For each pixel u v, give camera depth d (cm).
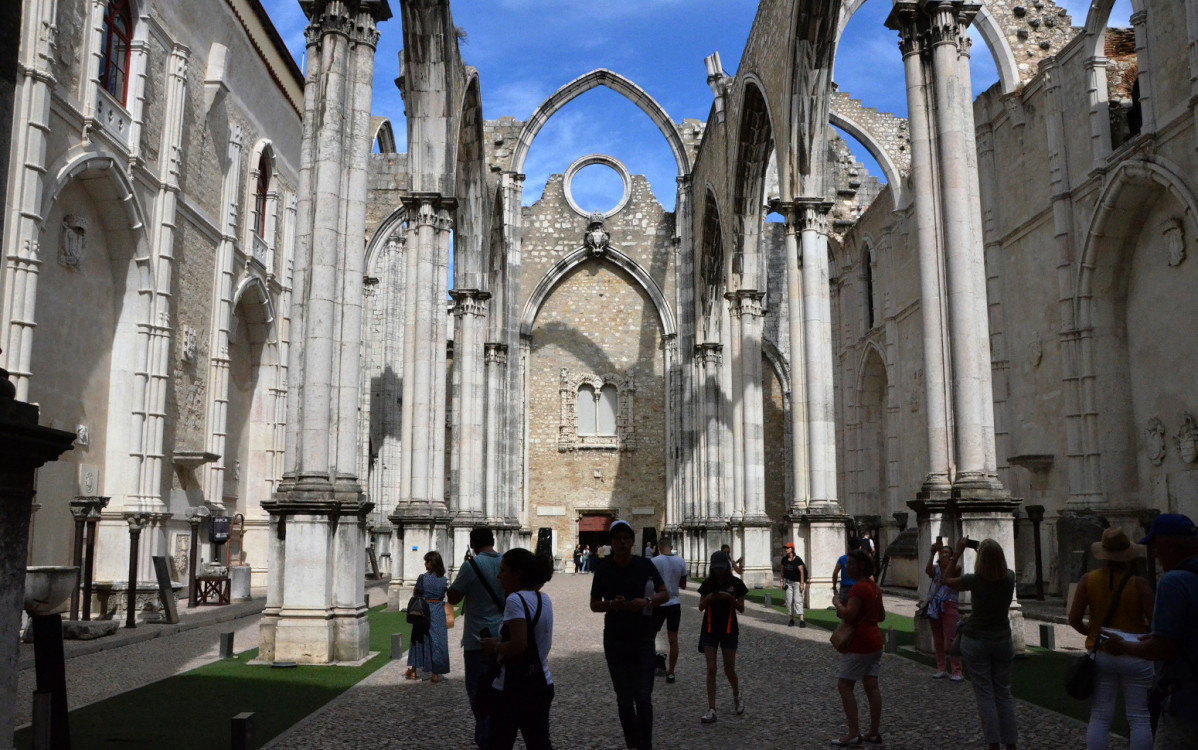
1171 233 1967
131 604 1588
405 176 3716
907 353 3294
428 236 2128
